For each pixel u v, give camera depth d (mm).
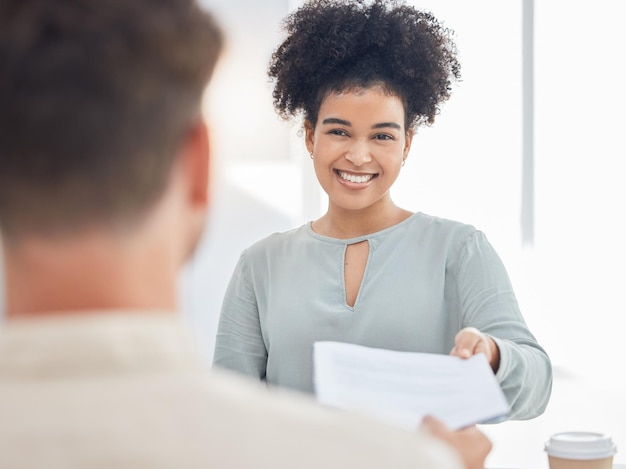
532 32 3021
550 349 3039
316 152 1594
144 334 418
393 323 1545
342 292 1595
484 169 3064
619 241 3010
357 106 1548
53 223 418
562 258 3037
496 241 3066
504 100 3053
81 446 393
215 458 397
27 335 409
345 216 1640
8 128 411
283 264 1653
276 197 3104
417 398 1060
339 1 1640
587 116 3016
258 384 1647
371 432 419
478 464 833
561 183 3031
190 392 414
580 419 3008
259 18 3041
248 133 3066
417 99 1645
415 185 3090
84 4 422
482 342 1271
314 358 1105
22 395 402
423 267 1571
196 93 448
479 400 1052
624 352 3002
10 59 411
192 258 499
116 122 415
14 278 434
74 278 425
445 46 1721
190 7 450
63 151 409
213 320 3070
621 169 3008
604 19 3006
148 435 398
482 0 3043
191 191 471
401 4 1667
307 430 416
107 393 405
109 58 414
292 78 1662
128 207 423
